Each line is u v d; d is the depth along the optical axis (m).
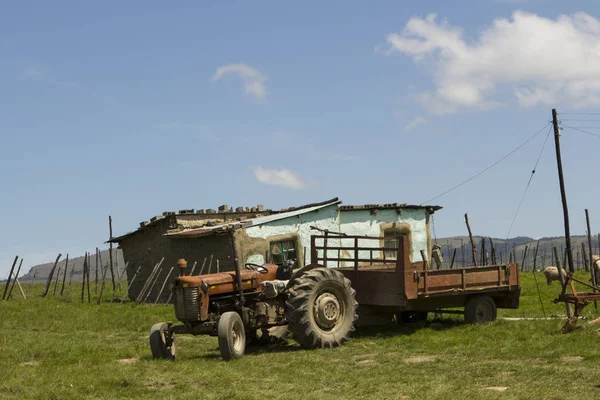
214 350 14.15
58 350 14.02
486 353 12.19
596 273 24.17
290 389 9.75
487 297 16.30
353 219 28.05
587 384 9.34
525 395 8.70
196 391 9.66
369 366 11.47
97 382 10.43
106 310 22.50
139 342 15.80
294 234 25.72
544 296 23.56
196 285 12.74
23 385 10.32
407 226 29.39
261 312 13.66
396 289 14.88
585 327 14.21
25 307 23.12
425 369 10.96
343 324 13.99
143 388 10.03
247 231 24.56
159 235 27.86
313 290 13.56
